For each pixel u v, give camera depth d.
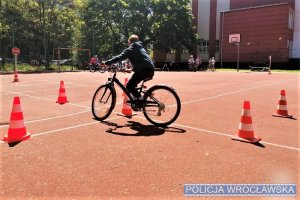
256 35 41.06
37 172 3.88
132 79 6.43
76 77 21.81
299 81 18.48
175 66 41.62
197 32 49.59
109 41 46.41
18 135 5.19
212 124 6.54
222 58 44.41
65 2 41.22
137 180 3.66
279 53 39.41
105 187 3.48
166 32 44.50
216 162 4.26
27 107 8.52
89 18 45.56
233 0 46.47
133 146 4.94
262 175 3.84
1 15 39.31
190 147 4.91
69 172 3.88
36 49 39.75
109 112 6.80
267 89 13.70
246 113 5.37
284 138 5.54
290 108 8.76
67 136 5.50
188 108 8.46
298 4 40.84
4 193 3.33
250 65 41.81
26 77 21.86
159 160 4.31
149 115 6.48
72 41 43.00
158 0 43.84
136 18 44.84
